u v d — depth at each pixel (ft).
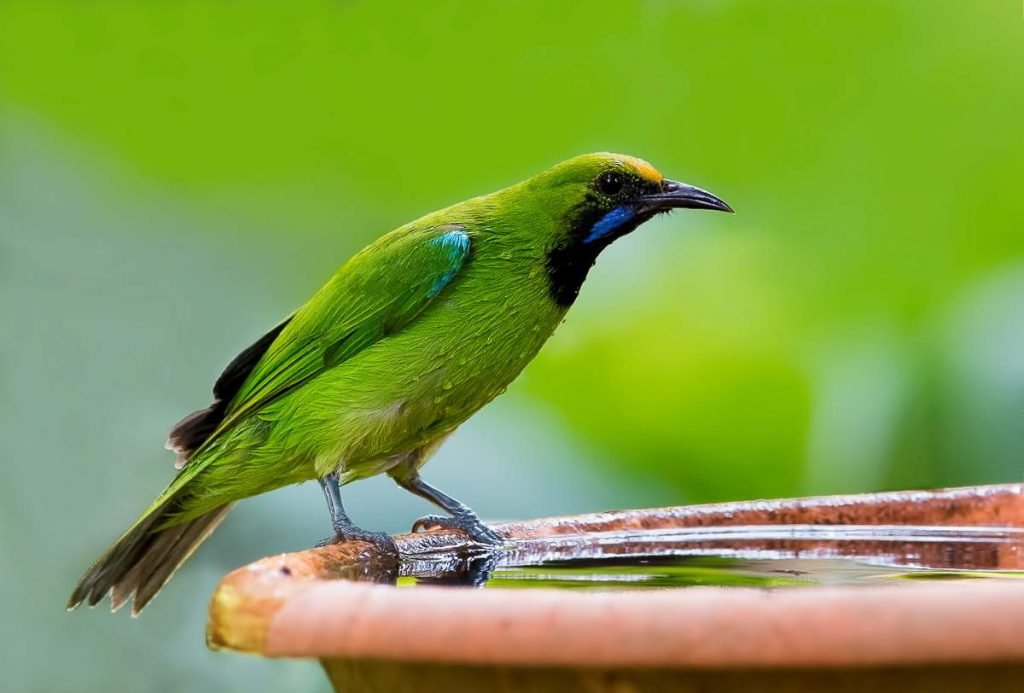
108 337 41.34
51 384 40.78
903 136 41.50
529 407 40.09
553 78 42.22
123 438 40.75
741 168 42.27
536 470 38.65
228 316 42.42
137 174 42.80
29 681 37.50
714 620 13.30
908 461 39.52
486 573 22.97
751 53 41.86
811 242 41.52
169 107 42.22
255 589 15.49
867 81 41.78
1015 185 41.11
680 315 40.42
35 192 41.91
